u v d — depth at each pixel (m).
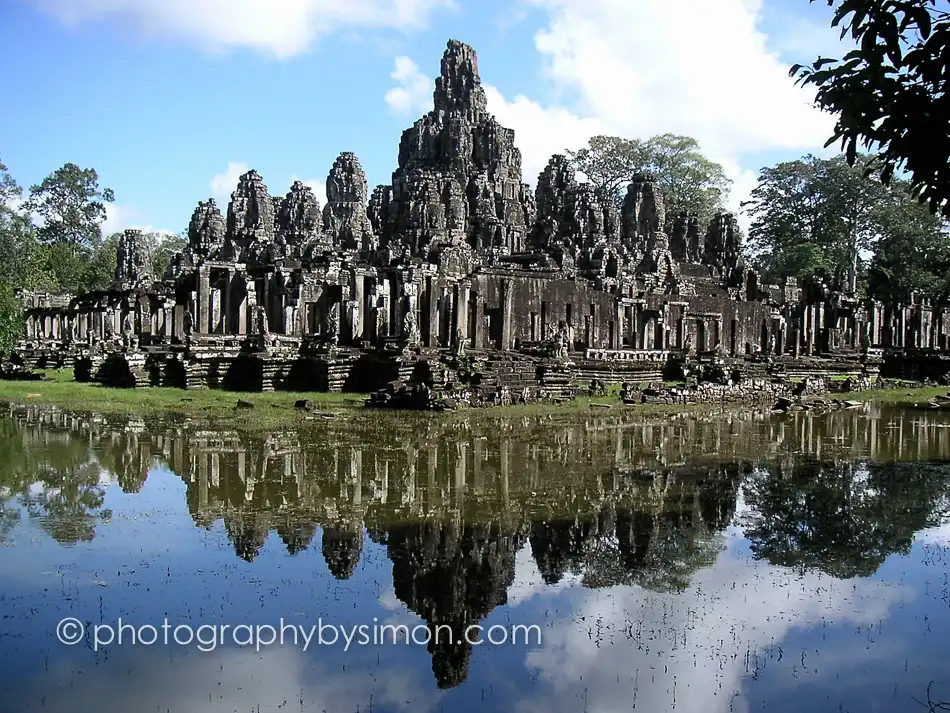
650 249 61.78
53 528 12.05
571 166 68.12
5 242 58.06
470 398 28.11
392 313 38.03
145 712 6.90
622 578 10.50
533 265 51.81
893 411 33.16
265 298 38.69
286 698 7.23
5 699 7.07
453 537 11.98
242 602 9.34
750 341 56.09
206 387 32.25
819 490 15.93
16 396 28.75
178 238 94.88
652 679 7.71
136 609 9.07
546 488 15.35
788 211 83.31
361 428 22.55
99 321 45.31
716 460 19.23
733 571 10.85
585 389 33.97
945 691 7.53
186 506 13.45
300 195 60.84
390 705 7.13
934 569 11.05
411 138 69.31
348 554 11.07
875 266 75.00
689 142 87.44
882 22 6.14
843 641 8.64
